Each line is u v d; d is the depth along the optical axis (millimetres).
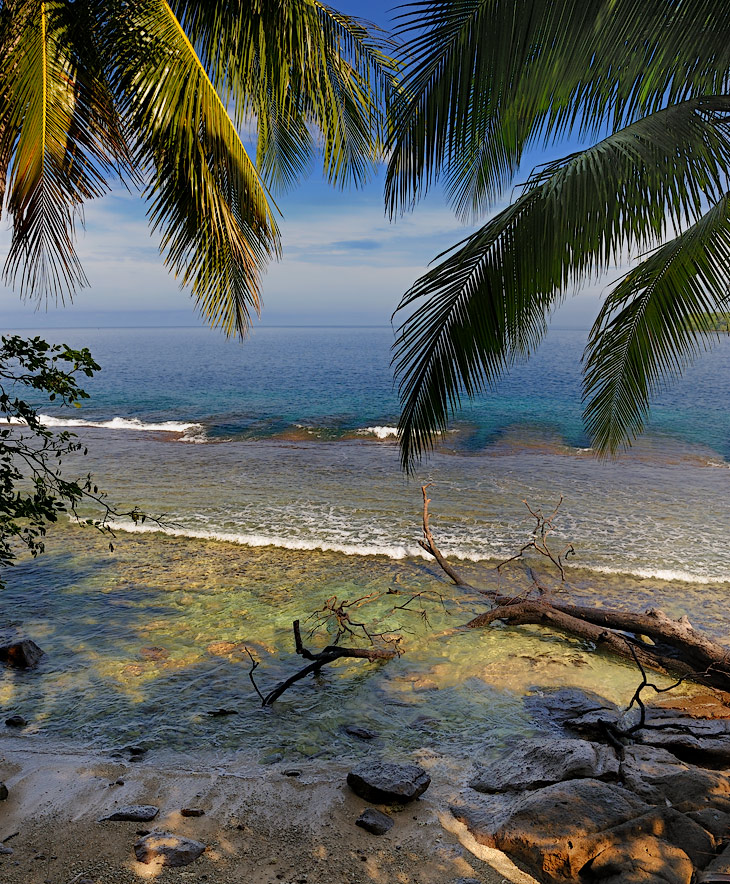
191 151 6000
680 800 3781
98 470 15203
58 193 5551
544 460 16578
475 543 10148
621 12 3281
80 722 5129
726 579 8641
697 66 3480
